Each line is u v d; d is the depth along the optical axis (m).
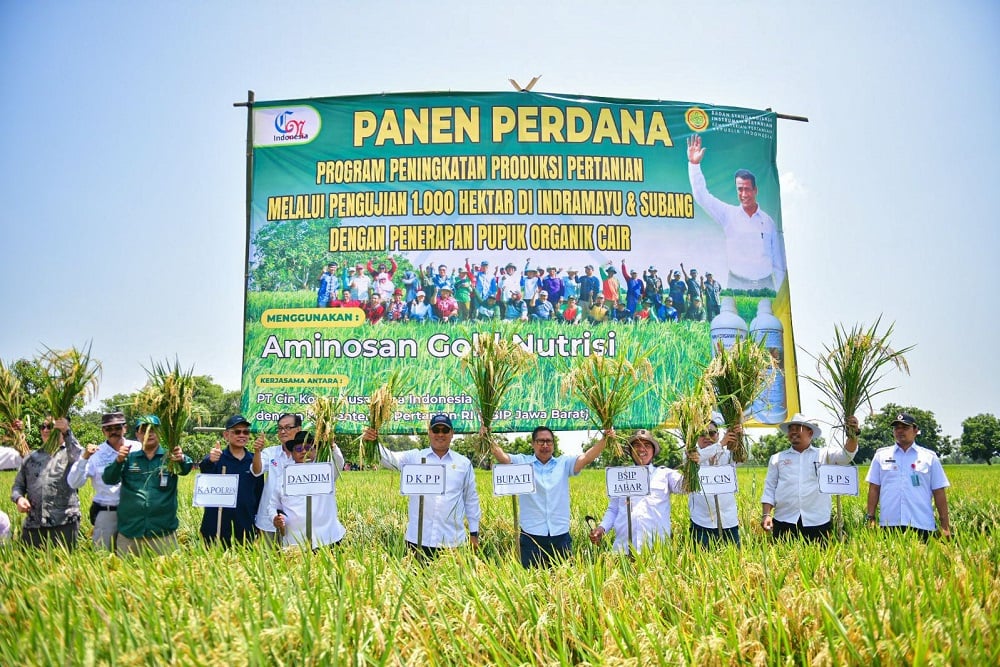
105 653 4.90
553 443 9.20
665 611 5.79
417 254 12.30
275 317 12.23
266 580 6.01
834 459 9.48
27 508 9.02
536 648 5.11
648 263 12.49
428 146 12.48
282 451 9.23
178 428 8.59
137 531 8.47
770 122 13.13
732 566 6.64
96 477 8.99
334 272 12.27
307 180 12.49
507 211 12.40
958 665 4.62
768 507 9.75
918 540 7.67
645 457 9.02
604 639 5.16
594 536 8.98
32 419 10.56
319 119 12.57
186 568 6.53
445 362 12.09
